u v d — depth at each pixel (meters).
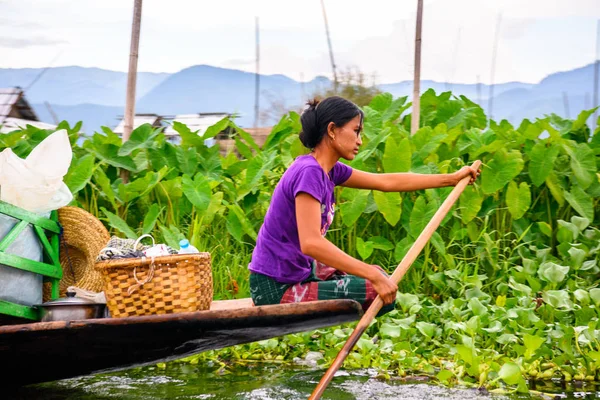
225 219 6.70
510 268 6.04
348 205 6.13
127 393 4.27
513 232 6.48
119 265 3.89
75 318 4.12
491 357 4.73
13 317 4.30
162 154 7.24
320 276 3.99
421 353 5.15
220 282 6.20
